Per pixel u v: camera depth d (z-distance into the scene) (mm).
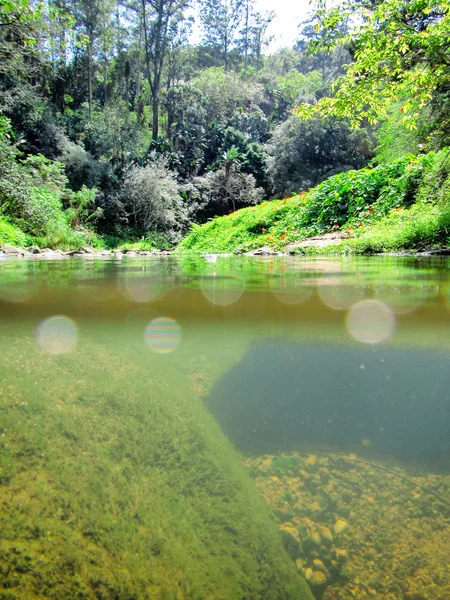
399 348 979
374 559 536
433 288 1876
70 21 7883
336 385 809
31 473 490
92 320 1234
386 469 639
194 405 738
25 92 18281
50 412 602
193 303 1539
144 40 32969
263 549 521
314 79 36969
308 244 7273
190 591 435
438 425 689
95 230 18484
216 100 33812
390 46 4977
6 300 1609
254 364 896
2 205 9867
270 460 657
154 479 553
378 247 5609
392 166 8141
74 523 452
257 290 1893
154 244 19359
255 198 23859
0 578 381
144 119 32156
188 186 23453
